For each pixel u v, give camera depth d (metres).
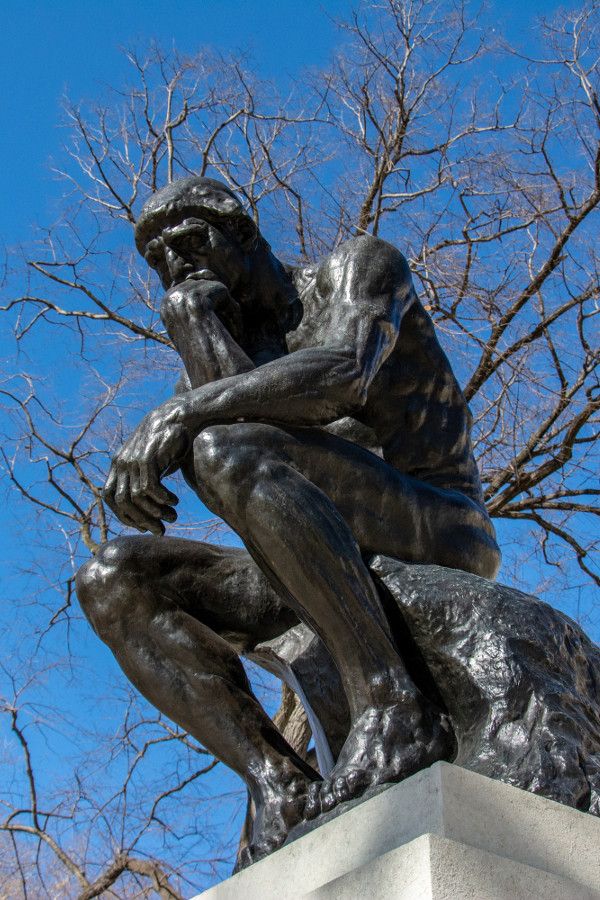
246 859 3.16
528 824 2.76
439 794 2.69
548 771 3.00
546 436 10.25
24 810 9.32
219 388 3.36
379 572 3.43
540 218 10.06
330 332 3.63
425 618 3.34
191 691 3.44
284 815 3.19
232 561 3.69
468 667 3.25
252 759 3.37
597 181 9.90
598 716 3.25
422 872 2.52
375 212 10.55
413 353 3.89
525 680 3.19
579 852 2.78
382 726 3.13
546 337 9.98
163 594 3.53
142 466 3.30
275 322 3.92
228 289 3.83
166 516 3.35
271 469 3.24
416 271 10.23
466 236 10.20
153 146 10.77
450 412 3.94
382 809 2.80
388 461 3.85
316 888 2.74
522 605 3.35
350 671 3.20
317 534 3.19
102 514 10.06
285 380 3.37
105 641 3.53
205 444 3.27
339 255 3.82
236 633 3.69
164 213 3.85
